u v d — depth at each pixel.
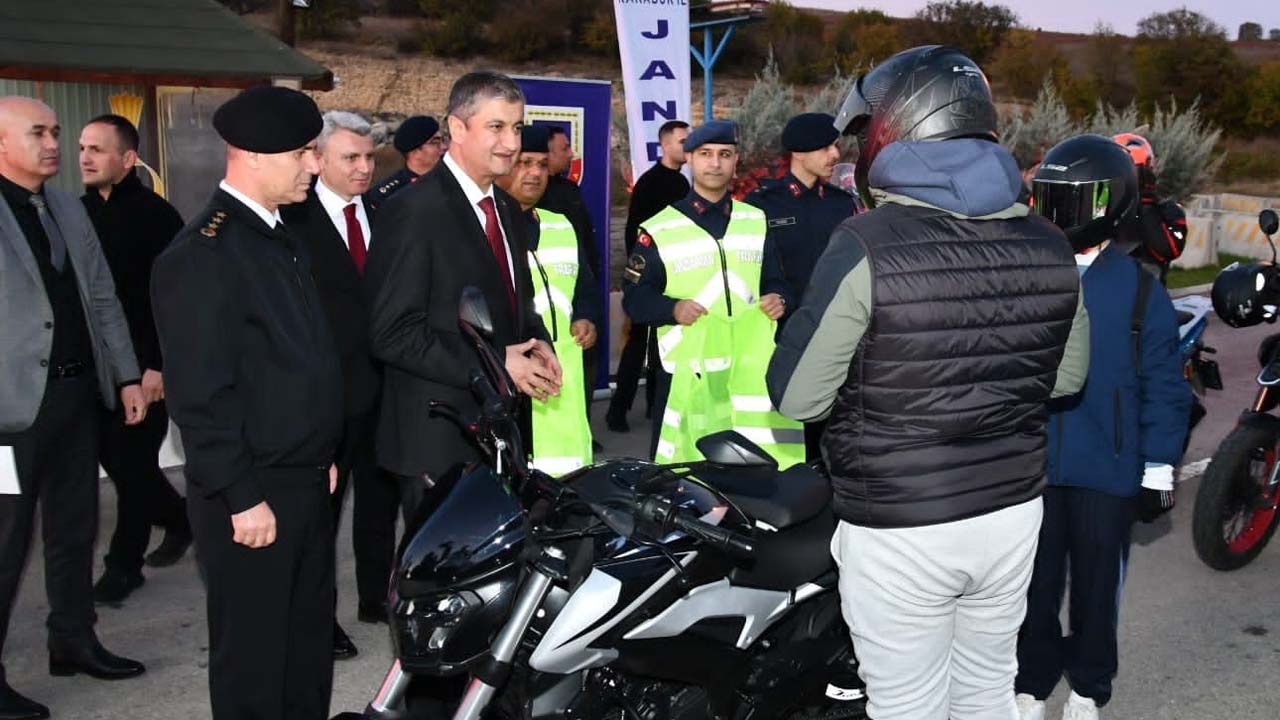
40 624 4.80
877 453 2.61
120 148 4.93
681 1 8.90
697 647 2.92
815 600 3.22
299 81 7.07
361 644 4.64
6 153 3.90
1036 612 3.73
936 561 2.62
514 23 39.53
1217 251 17.72
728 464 3.08
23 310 3.88
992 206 2.58
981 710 2.93
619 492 2.77
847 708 3.29
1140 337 3.52
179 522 5.34
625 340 7.78
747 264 5.03
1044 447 2.76
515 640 2.60
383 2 40.81
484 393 2.84
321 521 3.36
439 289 3.63
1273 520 5.53
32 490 3.97
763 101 19.31
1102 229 3.49
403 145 6.06
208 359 2.99
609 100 8.17
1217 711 4.16
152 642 4.62
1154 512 3.67
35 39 6.29
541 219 4.28
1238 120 48.56
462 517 2.70
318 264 4.37
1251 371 9.90
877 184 2.69
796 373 2.65
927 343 2.54
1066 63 50.41
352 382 4.45
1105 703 3.74
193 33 6.77
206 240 3.02
